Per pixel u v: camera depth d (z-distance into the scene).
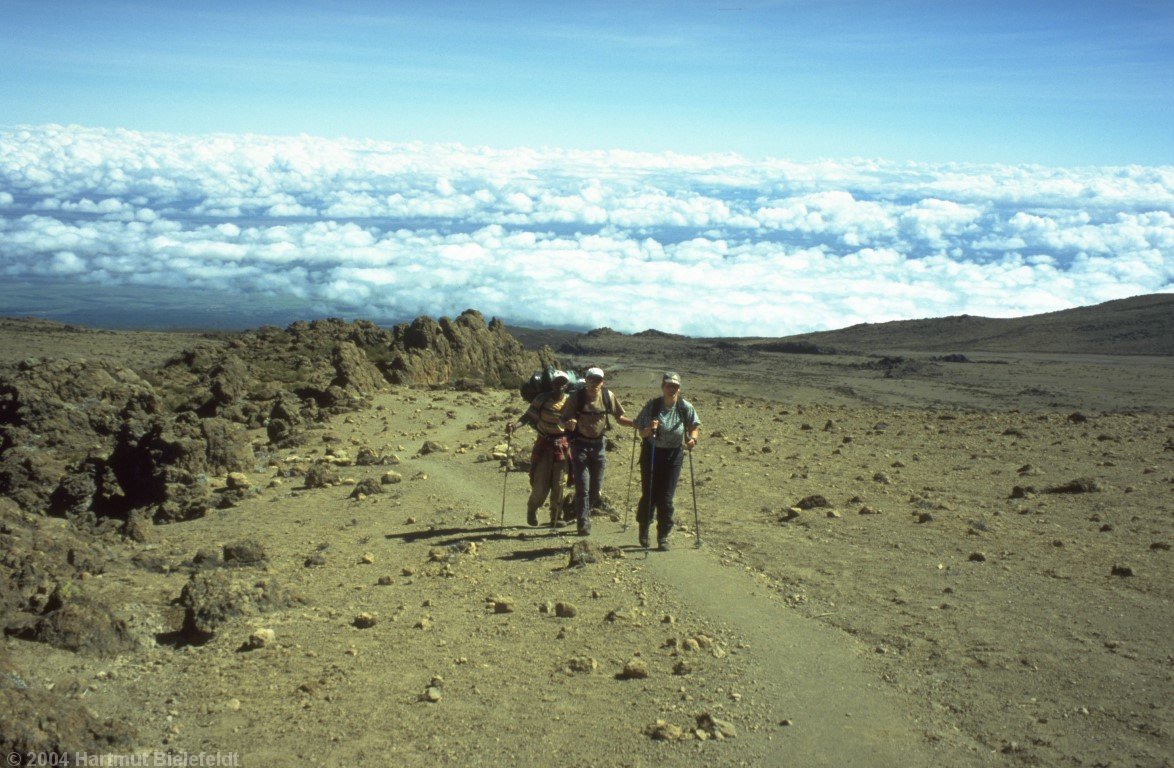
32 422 19.61
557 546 12.08
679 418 11.54
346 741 6.54
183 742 6.50
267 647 8.41
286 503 15.59
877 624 8.60
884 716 6.77
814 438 22.17
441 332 42.44
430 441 20.80
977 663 7.60
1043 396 54.34
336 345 35.09
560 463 13.31
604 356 89.00
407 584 10.45
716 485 15.75
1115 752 6.11
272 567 11.33
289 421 25.14
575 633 8.66
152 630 8.83
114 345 63.84
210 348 39.88
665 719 6.82
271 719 6.89
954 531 11.95
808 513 13.30
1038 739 6.32
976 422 26.52
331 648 8.37
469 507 14.83
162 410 21.06
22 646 8.03
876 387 60.78
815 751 6.30
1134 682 7.12
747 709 6.95
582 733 6.63
